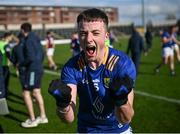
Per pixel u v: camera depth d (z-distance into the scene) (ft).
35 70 21.16
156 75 41.88
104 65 7.97
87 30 7.39
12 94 32.22
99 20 7.39
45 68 53.57
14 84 38.68
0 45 27.50
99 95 8.18
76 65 8.29
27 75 21.16
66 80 8.36
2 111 13.03
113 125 8.63
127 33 228.22
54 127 21.24
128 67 7.95
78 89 8.45
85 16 7.38
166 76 40.86
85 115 8.68
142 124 21.07
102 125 8.64
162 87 33.35
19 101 29.07
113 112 8.41
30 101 21.59
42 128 21.11
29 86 21.30
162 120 21.85
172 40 41.52
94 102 8.34
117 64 7.92
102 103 8.25
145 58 66.95
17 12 217.77
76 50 43.14
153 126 20.63
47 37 52.85
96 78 8.07
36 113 24.61
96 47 7.54
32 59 20.86
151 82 36.55
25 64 21.03
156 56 71.20
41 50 21.54
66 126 21.36
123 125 8.72
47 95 31.22
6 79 27.48
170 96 28.96
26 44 20.85
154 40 147.95
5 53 26.86
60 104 7.22
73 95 8.18
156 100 27.50
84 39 7.49
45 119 22.12
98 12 7.48
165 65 51.31
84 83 8.24
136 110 24.41
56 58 73.05
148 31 82.84
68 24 200.64
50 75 45.85
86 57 7.93
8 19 213.46
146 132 19.60
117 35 219.00
